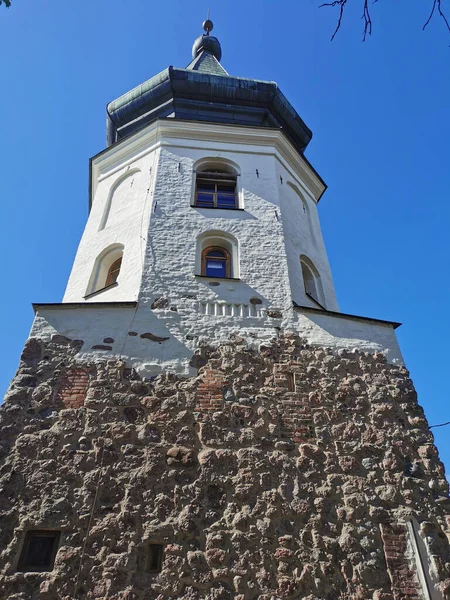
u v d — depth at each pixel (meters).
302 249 16.78
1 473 9.73
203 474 10.14
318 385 12.03
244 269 14.59
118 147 20.05
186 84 21.03
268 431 10.99
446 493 10.69
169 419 10.91
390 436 11.37
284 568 9.22
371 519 10.06
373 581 9.33
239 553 9.27
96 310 12.75
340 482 10.47
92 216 18.09
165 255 14.59
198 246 15.24
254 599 8.85
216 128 19.25
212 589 8.85
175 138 18.89
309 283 16.80
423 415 11.88
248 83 21.42
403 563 9.60
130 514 9.46
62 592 8.54
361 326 13.53
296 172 20.09
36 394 11.00
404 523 10.11
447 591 9.38
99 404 10.97
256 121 21.30
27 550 8.96
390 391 12.21
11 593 8.47
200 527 9.48
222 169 18.56
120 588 8.67
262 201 16.95
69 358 11.76
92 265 15.95
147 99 21.47
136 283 13.91
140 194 17.31
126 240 15.86
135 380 11.52
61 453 10.10
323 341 12.94
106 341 12.16
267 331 12.95
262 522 9.67
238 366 12.11
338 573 9.33
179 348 12.27
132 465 10.09
